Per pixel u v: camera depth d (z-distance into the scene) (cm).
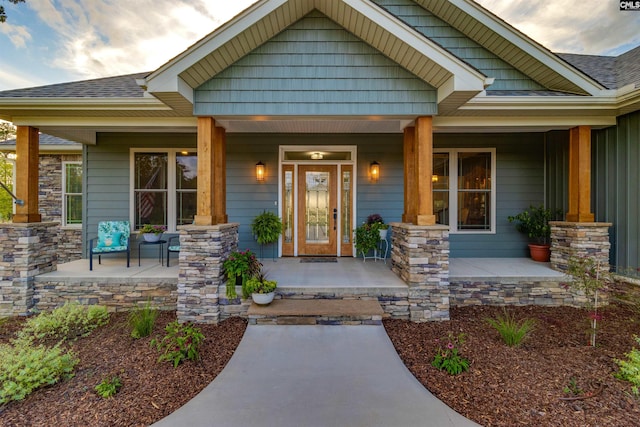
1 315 455
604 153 521
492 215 662
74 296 467
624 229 486
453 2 540
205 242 418
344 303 418
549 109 462
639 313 410
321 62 419
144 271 507
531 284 473
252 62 419
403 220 536
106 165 655
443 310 421
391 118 442
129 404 244
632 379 257
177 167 668
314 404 247
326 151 670
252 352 331
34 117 474
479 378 276
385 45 401
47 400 248
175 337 335
